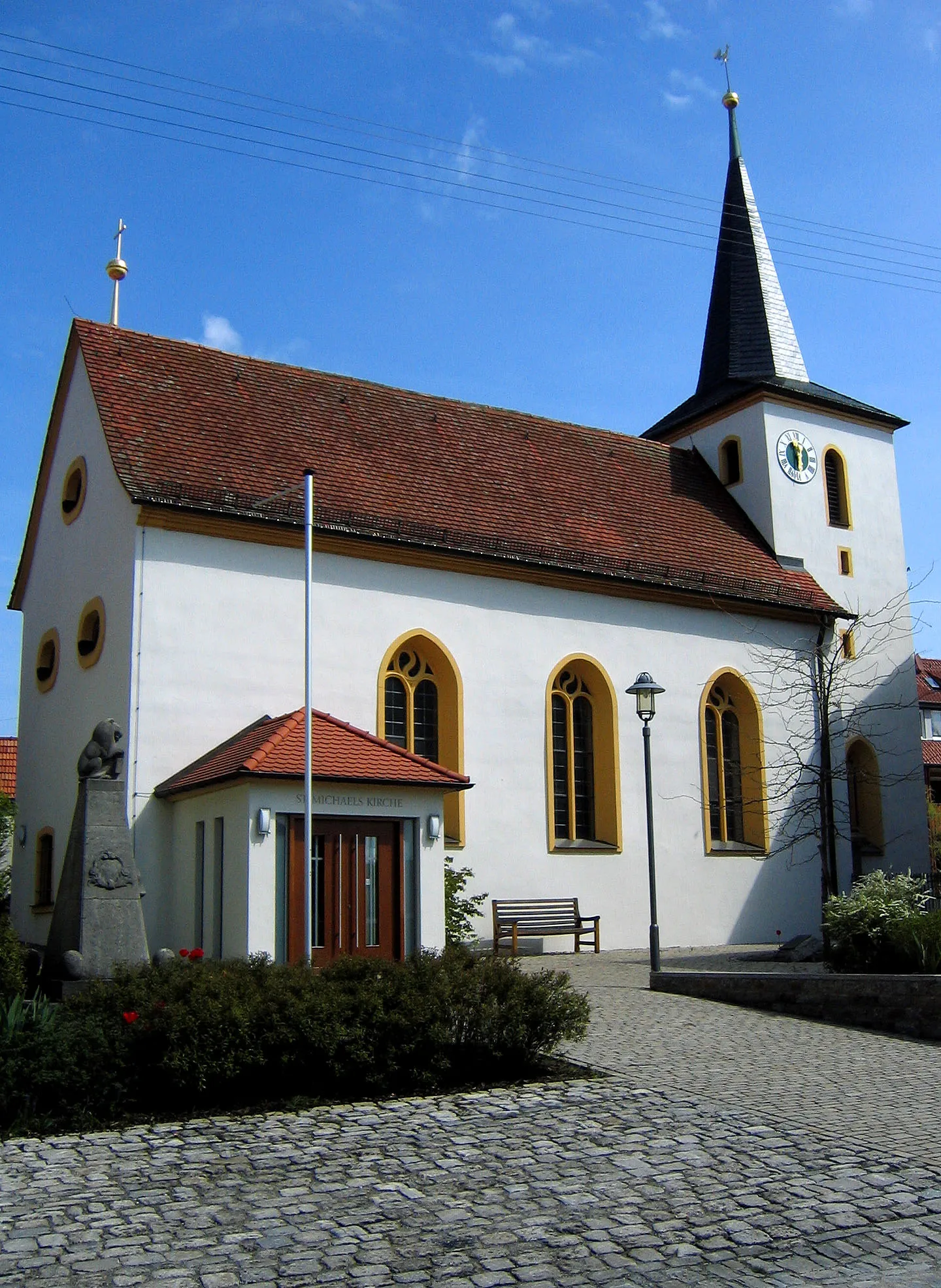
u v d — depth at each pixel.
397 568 22.72
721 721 27.73
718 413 32.22
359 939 18.02
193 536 20.42
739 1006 15.61
